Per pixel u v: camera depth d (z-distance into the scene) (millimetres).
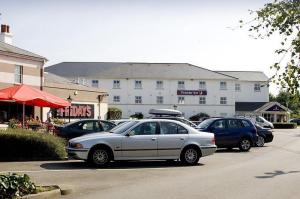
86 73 70062
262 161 17578
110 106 68688
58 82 40500
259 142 26219
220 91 69750
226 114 69750
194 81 69438
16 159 16922
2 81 31062
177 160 17266
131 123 15742
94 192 10258
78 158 14781
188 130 15953
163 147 15422
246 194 10156
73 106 40438
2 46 32281
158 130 15555
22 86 22016
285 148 24969
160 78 69000
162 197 9703
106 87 69000
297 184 11688
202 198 9633
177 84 69312
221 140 22250
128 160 16312
